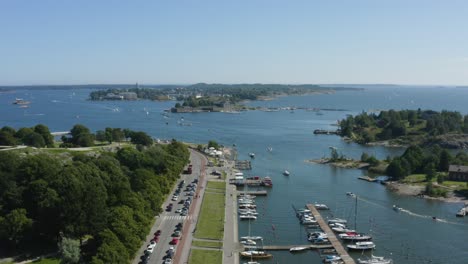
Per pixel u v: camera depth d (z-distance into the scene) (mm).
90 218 179125
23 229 173250
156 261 178375
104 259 151250
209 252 192375
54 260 168500
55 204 178125
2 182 189875
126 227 175375
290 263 191500
